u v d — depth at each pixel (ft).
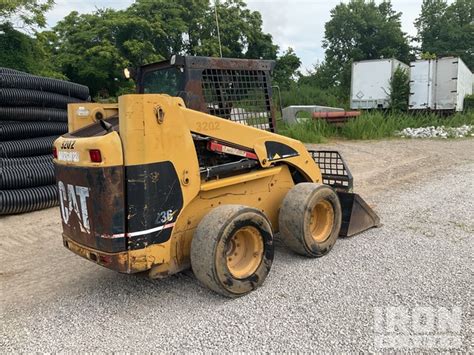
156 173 11.28
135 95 10.80
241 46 82.23
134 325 11.30
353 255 15.30
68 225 12.42
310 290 12.71
